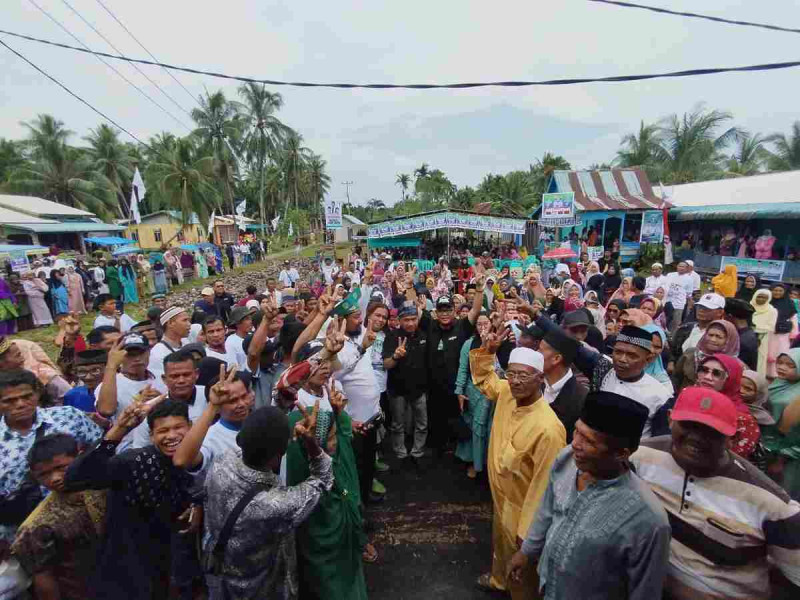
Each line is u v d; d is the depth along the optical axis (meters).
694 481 1.90
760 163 32.72
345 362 3.94
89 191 37.97
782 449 3.09
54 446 2.30
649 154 32.25
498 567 3.12
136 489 2.39
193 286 21.39
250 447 2.10
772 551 1.77
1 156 39.88
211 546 2.21
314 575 2.64
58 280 13.07
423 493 4.47
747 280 8.07
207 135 43.22
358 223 55.81
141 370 3.55
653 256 20.58
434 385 5.20
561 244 18.33
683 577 1.90
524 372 2.62
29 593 2.42
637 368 2.99
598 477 1.86
